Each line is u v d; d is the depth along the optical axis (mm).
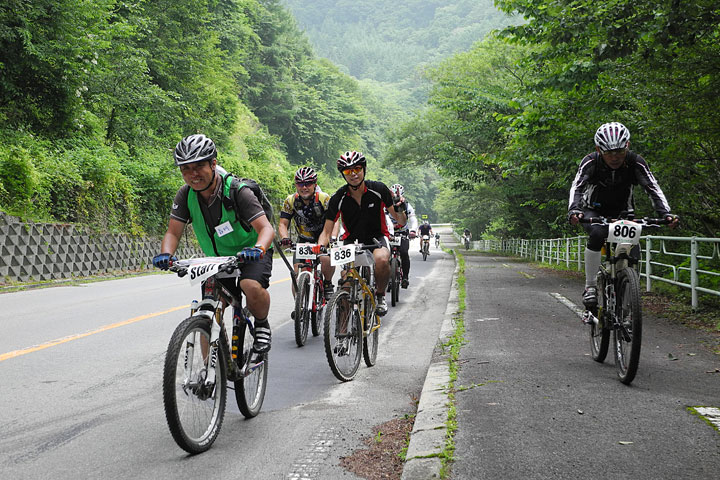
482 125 27016
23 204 16594
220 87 38750
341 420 4375
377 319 6316
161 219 24109
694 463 3299
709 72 9516
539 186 26719
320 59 104562
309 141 72062
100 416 4484
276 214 37906
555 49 11844
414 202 130250
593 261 5422
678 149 10430
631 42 8961
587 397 4500
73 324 8484
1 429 4184
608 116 12078
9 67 18812
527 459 3367
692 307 8586
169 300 11359
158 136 31406
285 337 7828
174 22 31641
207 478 3377
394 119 125625
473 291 11938
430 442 3637
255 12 64812
